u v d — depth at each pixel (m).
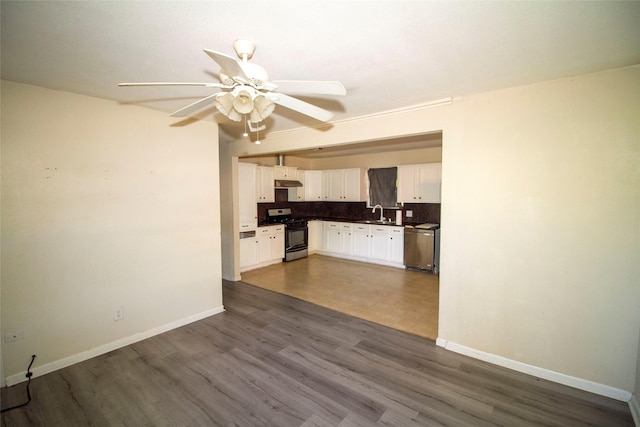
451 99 2.72
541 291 2.43
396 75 2.21
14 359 2.36
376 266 6.12
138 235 3.04
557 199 2.33
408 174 6.14
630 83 2.06
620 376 2.18
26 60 1.94
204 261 3.61
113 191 2.85
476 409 2.09
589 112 2.19
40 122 2.43
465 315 2.79
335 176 7.17
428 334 3.21
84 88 2.46
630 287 2.12
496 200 2.58
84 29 1.57
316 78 2.25
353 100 2.77
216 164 3.68
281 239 6.36
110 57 1.91
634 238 2.10
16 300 2.36
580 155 2.24
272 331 3.27
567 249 2.32
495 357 2.66
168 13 1.42
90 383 2.37
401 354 2.81
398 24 1.53
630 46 1.77
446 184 2.81
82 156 2.66
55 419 2.00
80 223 2.66
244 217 5.54
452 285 2.85
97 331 2.79
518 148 2.46
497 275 2.61
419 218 6.28
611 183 2.15
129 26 1.54
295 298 4.29
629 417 2.02
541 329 2.45
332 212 7.66
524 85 2.40
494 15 1.45
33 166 2.41
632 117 2.07
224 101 1.89
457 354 2.81
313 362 2.67
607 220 2.17
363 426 1.94
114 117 2.83
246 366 2.61
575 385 2.33
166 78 2.27
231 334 3.20
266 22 1.51
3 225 2.29
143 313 3.09
